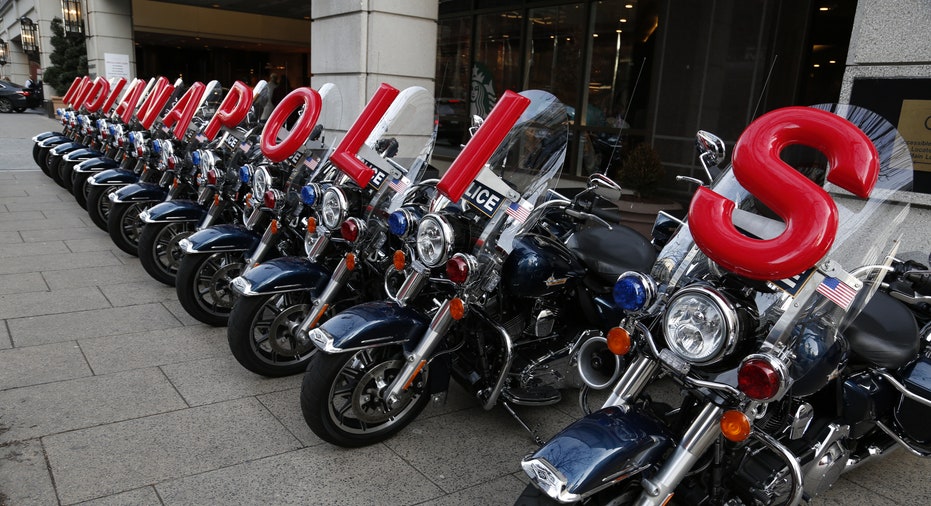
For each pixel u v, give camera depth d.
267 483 2.72
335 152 3.33
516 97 2.75
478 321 3.04
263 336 3.94
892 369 2.63
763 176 1.71
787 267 1.63
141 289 5.10
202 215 4.85
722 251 1.71
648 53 8.58
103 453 2.86
